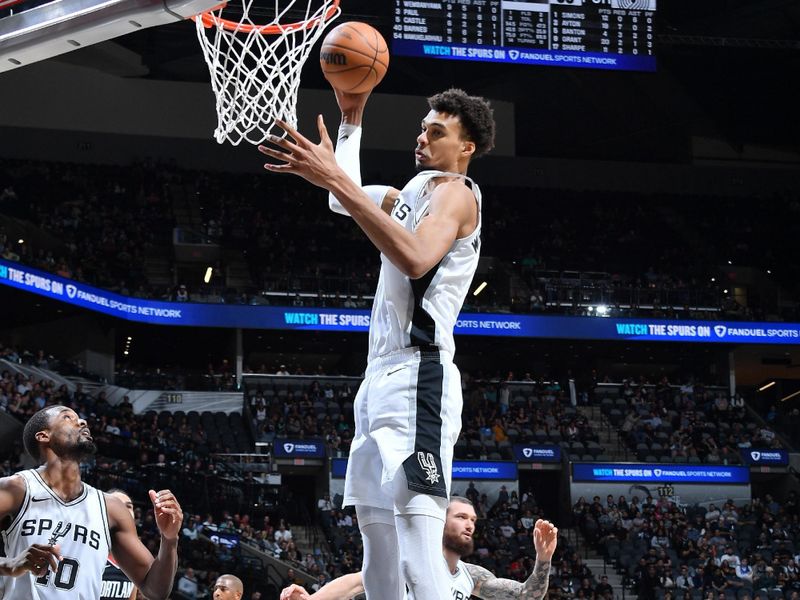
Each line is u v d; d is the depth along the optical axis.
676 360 30.16
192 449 21.64
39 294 22.36
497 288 29.72
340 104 3.29
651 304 27.81
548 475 24.70
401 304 2.73
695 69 28.91
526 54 22.14
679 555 21.25
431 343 2.72
